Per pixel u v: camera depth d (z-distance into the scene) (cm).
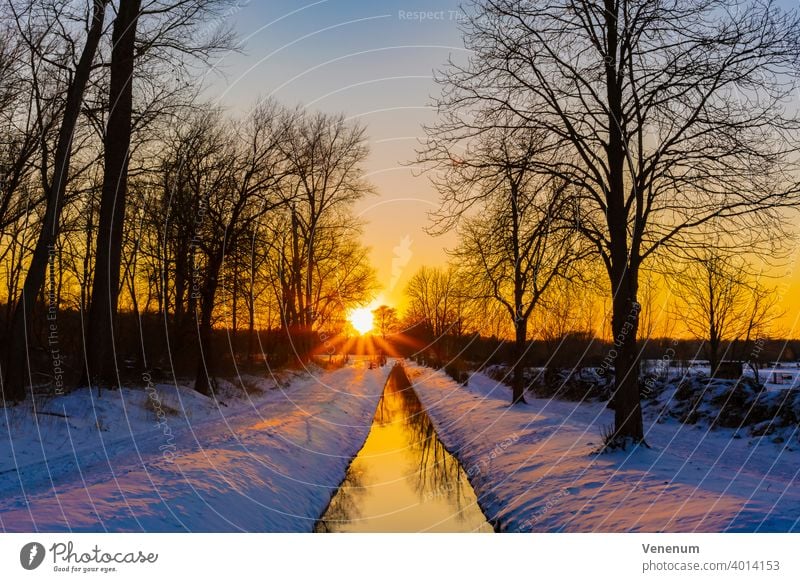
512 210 1559
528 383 3722
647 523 888
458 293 2472
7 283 2770
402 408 3475
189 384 2505
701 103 1388
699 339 2900
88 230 2514
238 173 2522
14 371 1630
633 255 1454
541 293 2184
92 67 1880
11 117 2009
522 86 1476
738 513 835
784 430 1784
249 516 1038
